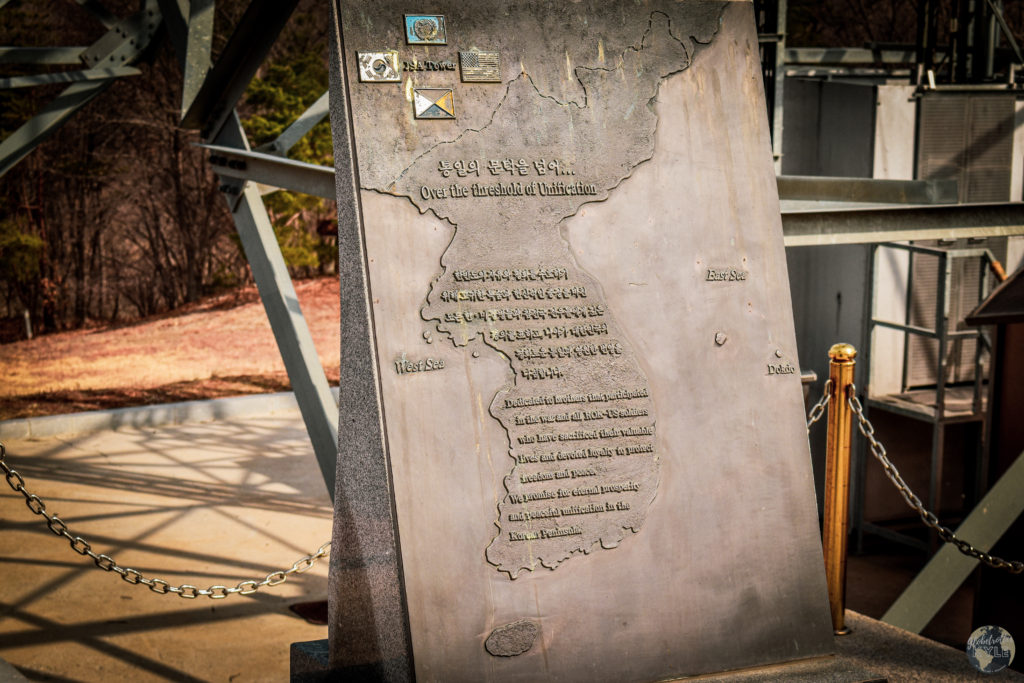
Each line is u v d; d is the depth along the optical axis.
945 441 8.69
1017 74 8.98
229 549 7.28
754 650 3.86
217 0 22.17
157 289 24.33
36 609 6.12
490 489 3.57
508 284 3.67
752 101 4.11
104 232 23.89
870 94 8.02
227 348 16.30
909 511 8.67
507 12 3.78
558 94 3.82
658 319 3.86
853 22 23.50
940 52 10.03
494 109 3.72
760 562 3.90
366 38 3.61
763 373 4.00
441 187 3.62
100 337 17.53
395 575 3.46
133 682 5.19
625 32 3.94
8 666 4.09
